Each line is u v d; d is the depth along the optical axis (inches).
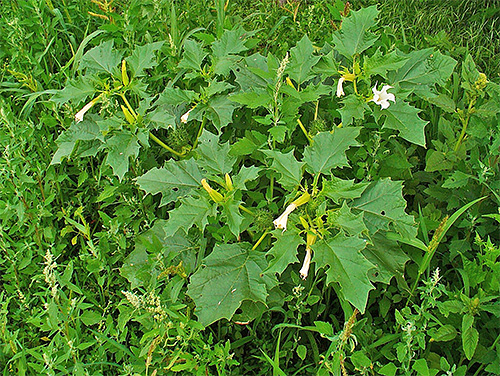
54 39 167.3
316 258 97.5
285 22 183.6
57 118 141.9
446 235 128.6
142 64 126.3
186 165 118.7
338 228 105.4
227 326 117.1
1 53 166.1
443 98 130.8
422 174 139.5
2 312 110.1
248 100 117.6
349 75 118.2
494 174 121.4
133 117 121.6
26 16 170.1
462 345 107.5
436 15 206.5
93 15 176.1
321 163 109.1
